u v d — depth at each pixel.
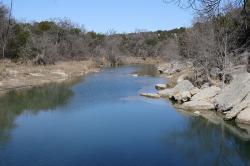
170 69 50.56
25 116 22.80
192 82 32.97
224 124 20.88
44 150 16.00
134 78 45.12
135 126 20.23
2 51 48.97
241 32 27.86
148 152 15.90
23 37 51.91
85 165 14.23
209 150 16.33
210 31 30.48
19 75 40.56
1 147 16.39
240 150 16.47
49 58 52.97
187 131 19.34
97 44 79.75
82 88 35.56
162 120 21.77
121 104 26.91
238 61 29.73
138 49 91.06
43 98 29.47
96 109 25.00
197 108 24.58
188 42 36.47
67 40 67.44
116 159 14.95
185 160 15.01
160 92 30.95
